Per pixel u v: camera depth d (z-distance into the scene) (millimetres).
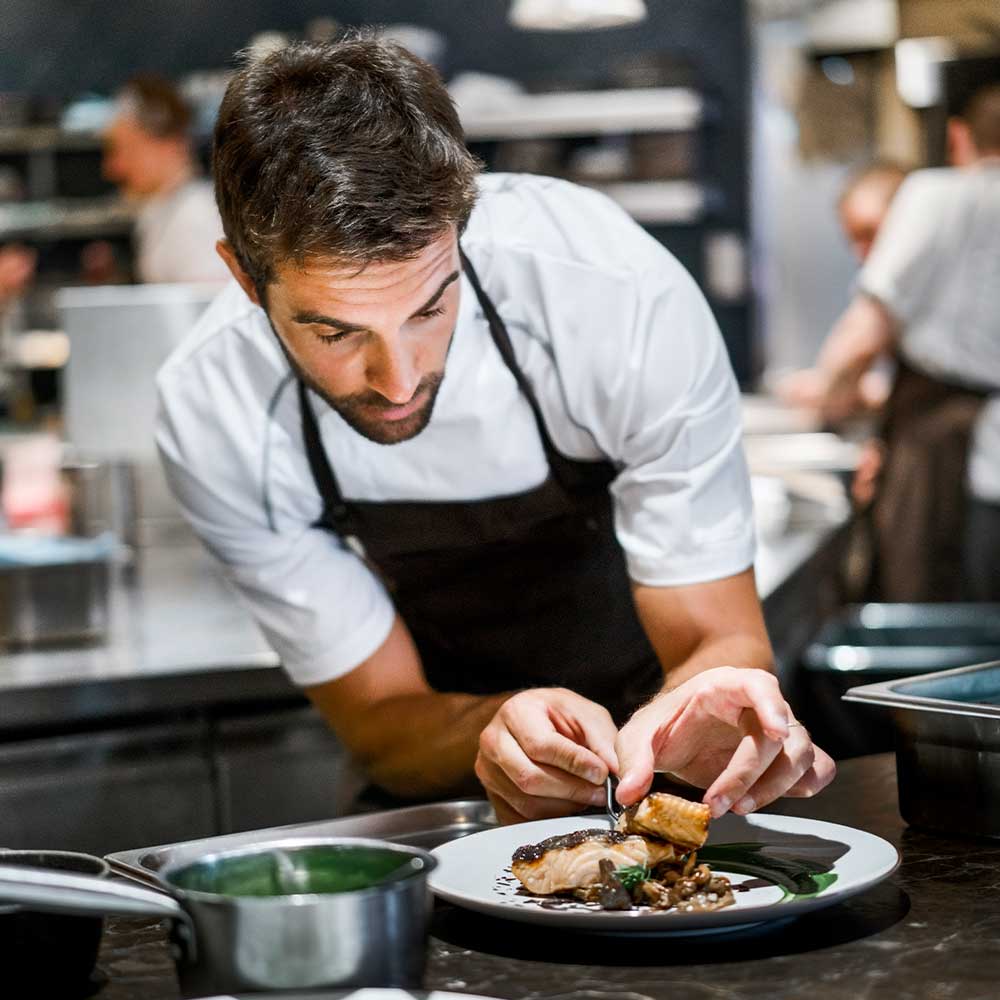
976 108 4352
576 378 1601
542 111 6836
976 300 4301
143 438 3150
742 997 929
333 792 2387
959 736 1247
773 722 1172
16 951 930
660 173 6820
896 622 3467
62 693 2168
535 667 1913
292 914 848
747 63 7148
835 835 1188
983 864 1188
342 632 1752
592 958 1011
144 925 1111
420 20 7340
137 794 2262
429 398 1350
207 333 1663
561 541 1797
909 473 4426
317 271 1220
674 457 1578
